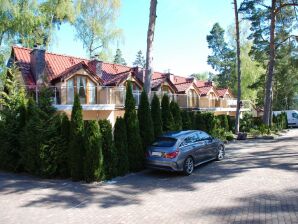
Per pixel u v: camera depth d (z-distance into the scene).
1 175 12.56
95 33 37.34
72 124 11.38
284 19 29.41
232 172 11.66
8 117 13.20
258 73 48.38
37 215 7.57
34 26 31.17
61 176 11.79
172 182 10.66
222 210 7.41
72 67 22.02
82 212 7.72
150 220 7.01
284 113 38.66
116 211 7.73
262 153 16.12
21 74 22.19
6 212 7.86
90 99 22.89
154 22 17.33
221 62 66.62
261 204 7.68
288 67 35.03
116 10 37.72
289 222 6.43
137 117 13.56
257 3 27.66
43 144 11.52
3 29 28.33
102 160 11.15
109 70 28.97
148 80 17.11
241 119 30.62
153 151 11.96
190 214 7.26
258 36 30.69
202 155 12.86
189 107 31.56
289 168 11.89
